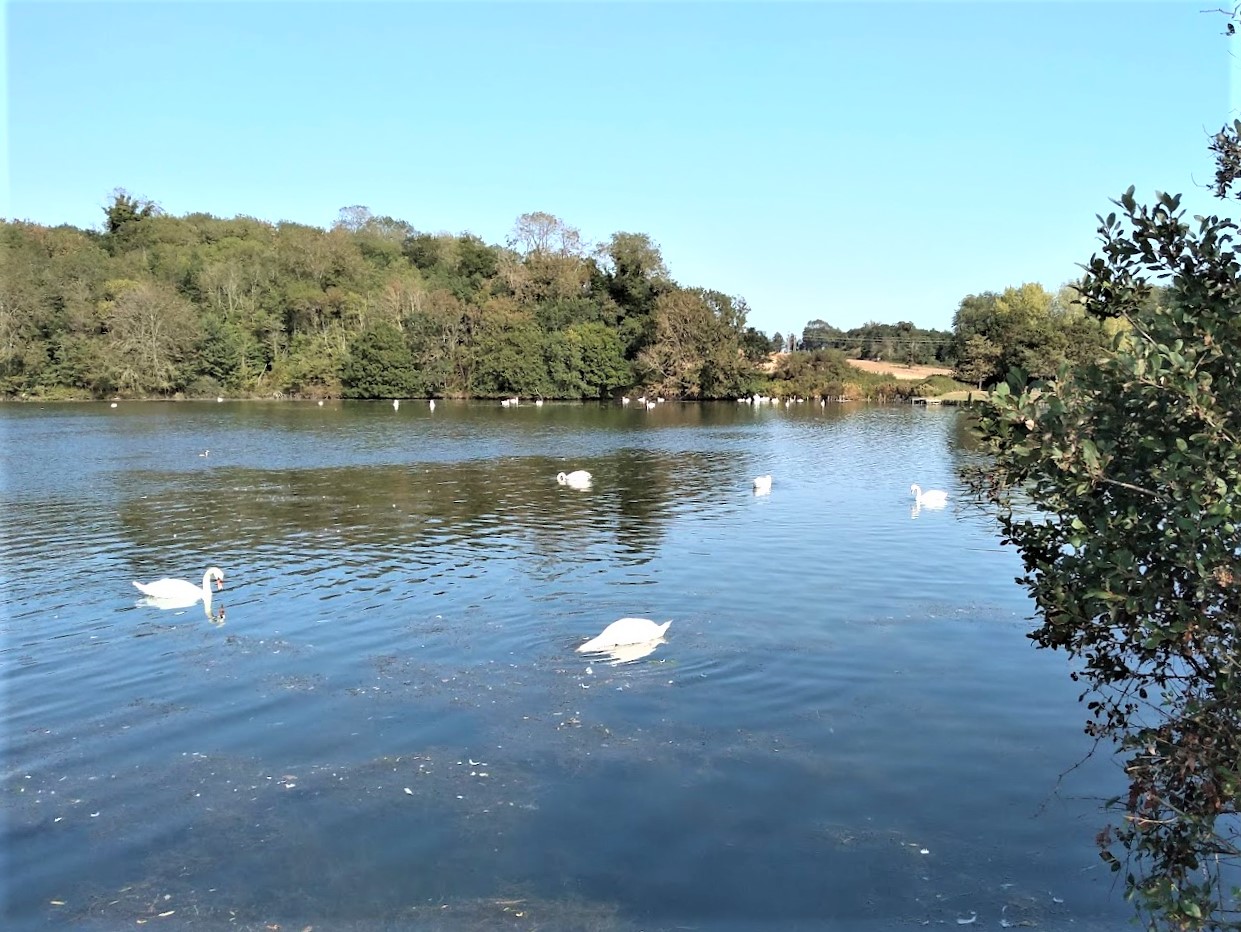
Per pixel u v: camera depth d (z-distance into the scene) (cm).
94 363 9169
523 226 12262
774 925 725
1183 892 605
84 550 2178
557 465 3953
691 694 1224
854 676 1283
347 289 11512
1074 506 599
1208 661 593
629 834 866
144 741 1094
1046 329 8681
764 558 2069
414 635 1501
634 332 10444
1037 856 818
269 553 2141
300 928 731
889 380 10750
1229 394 543
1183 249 606
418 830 880
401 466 3875
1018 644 1425
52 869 823
